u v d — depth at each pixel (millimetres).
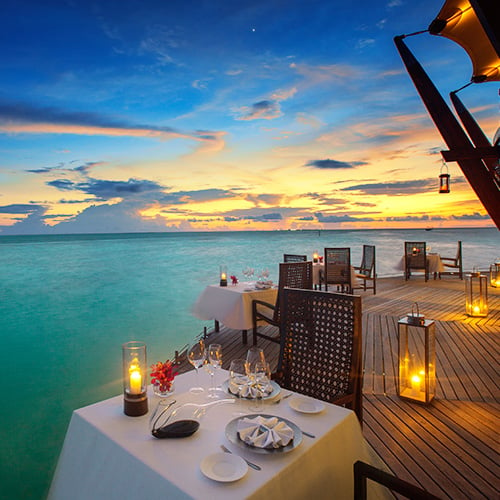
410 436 2760
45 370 4797
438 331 5676
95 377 4551
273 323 4863
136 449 1296
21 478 2551
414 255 10906
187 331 6625
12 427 3301
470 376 3963
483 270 13109
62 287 11633
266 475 1161
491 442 2664
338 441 1470
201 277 13641
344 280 8141
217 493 1073
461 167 3375
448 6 3072
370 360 4531
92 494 1339
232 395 1746
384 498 1632
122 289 11211
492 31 1901
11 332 6664
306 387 2338
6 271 15750
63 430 3240
